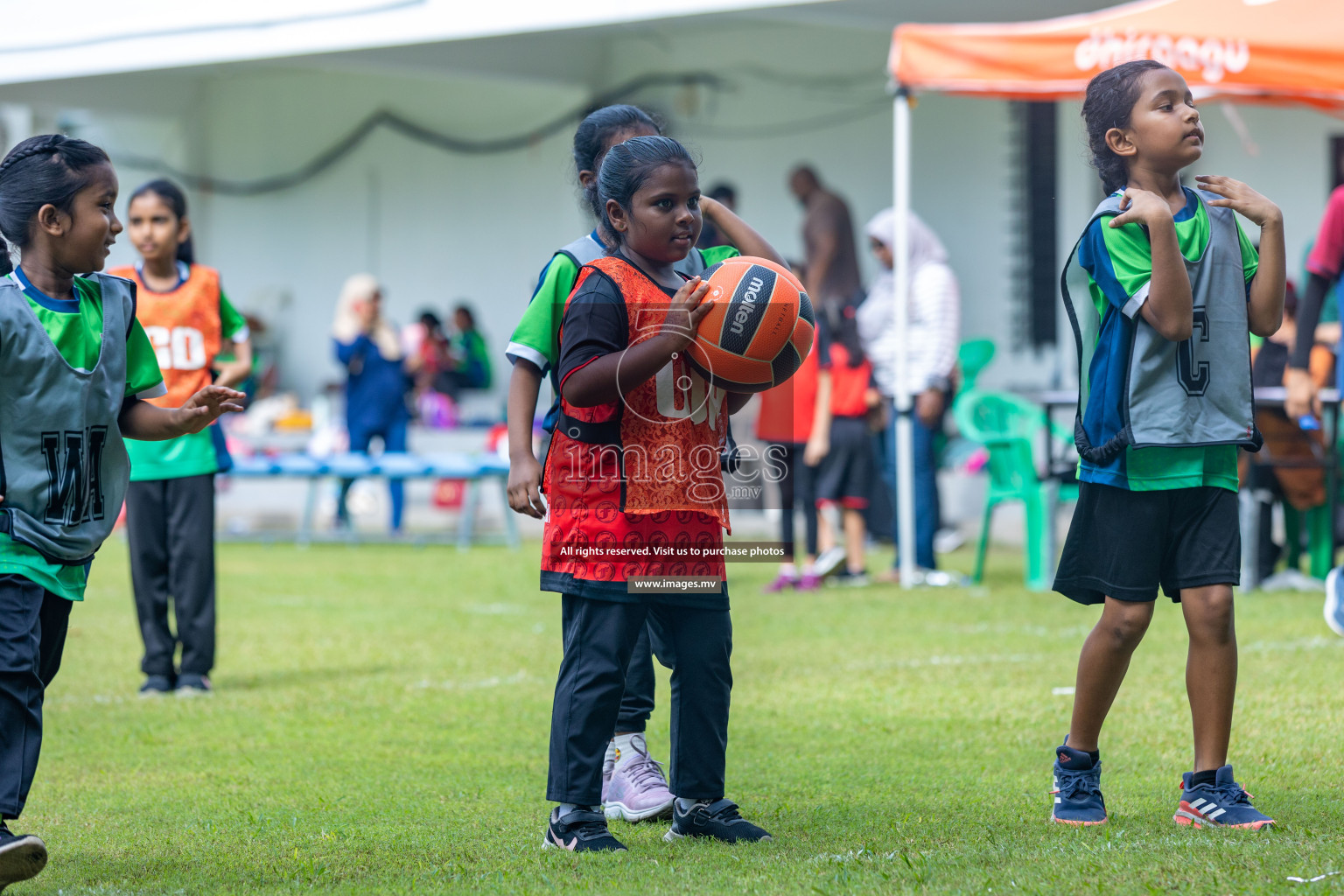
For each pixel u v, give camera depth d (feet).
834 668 35.14
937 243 55.26
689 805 20.53
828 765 25.45
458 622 44.55
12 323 18.15
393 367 75.05
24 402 18.28
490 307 106.93
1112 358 20.56
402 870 18.81
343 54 79.92
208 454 33.83
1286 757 24.67
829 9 63.21
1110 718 28.73
